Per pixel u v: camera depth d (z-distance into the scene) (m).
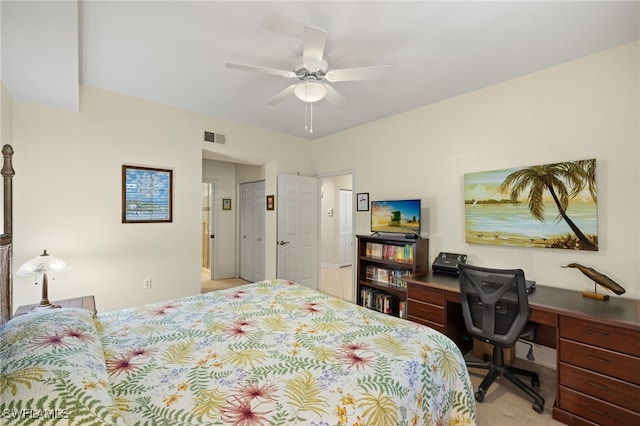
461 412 1.46
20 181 2.63
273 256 4.61
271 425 0.88
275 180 4.57
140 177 3.29
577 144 2.38
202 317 1.75
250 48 2.26
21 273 2.16
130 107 3.21
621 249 2.19
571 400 1.83
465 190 3.02
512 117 2.75
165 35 2.09
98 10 1.80
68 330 1.23
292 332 1.54
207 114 3.78
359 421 0.96
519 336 2.02
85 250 2.96
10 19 1.69
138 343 1.40
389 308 3.55
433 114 3.36
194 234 3.70
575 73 2.40
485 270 2.05
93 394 0.85
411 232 3.37
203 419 0.89
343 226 7.16
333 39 2.12
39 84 2.40
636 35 2.06
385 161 3.87
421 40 2.13
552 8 1.79
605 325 1.70
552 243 2.47
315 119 3.97
